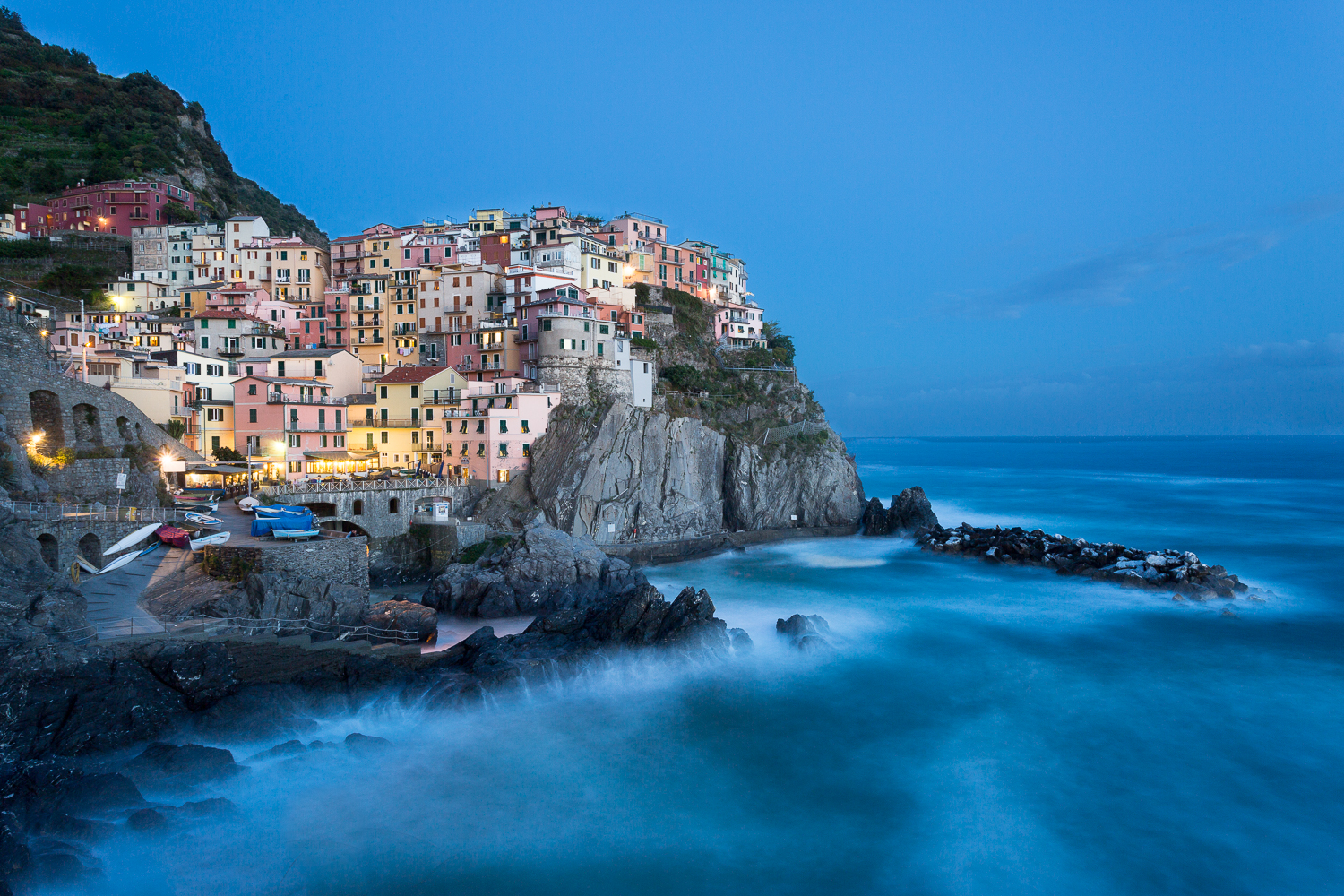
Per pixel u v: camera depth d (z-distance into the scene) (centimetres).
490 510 7819
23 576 3875
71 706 3269
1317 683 4662
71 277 11638
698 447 8981
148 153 15338
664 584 7019
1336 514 11725
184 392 8056
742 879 2816
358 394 9050
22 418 5572
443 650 4853
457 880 2770
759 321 13500
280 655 3909
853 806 3312
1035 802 3350
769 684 4581
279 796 3177
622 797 3338
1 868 2420
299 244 12056
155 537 5094
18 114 15462
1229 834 3120
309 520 5462
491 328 9512
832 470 9894
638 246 13200
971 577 7356
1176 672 4847
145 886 2605
